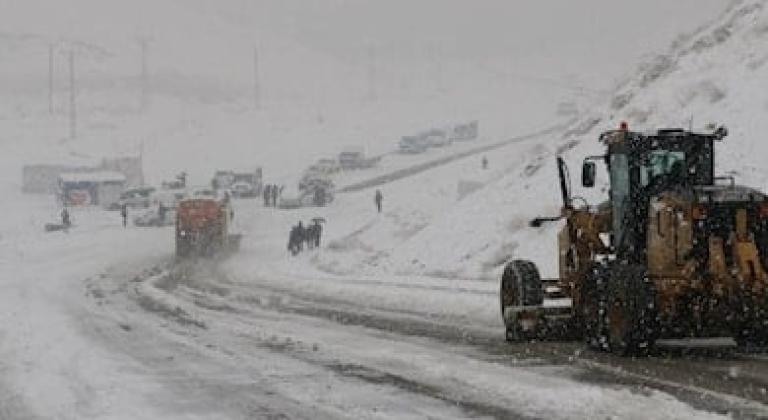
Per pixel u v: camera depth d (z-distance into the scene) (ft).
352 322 88.22
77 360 63.16
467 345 68.64
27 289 131.54
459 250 145.38
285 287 140.46
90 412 46.09
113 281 148.66
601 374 53.72
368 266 165.68
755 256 55.77
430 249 154.30
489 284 116.57
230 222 252.62
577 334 69.36
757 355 59.93
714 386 49.11
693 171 64.95
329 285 133.80
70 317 92.68
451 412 44.27
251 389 51.55
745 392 47.34
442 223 162.91
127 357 64.34
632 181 64.39
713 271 56.34
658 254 59.72
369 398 48.26
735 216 57.16
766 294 55.83
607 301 61.31
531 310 69.15
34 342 72.84
